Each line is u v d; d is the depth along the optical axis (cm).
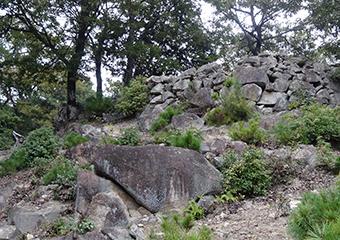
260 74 1117
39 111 2488
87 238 489
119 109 1323
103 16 1658
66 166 742
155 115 1154
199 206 552
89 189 577
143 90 1342
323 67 1231
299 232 298
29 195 675
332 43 1759
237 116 997
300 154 669
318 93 1117
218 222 497
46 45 1723
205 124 1033
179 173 589
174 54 2225
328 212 288
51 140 921
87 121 1438
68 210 592
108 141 857
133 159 607
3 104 2234
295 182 590
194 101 1169
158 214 559
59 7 1606
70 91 1759
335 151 743
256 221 469
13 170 855
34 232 551
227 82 1024
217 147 738
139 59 2014
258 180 581
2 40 2056
